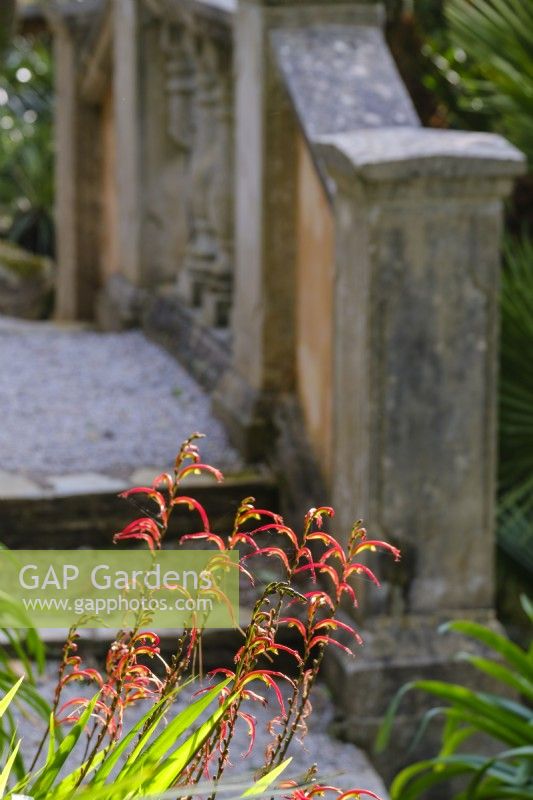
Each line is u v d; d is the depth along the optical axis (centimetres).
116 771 350
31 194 1720
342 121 660
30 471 715
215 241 908
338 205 612
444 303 585
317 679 617
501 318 753
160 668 585
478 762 504
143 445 761
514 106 807
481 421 595
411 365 586
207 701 223
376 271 578
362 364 587
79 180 1142
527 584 777
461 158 569
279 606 229
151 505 684
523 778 496
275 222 721
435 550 596
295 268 727
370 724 583
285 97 706
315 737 577
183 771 229
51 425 791
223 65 842
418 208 577
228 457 741
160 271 1005
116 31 1006
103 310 1070
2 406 823
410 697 587
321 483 678
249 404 740
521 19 786
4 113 1736
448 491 595
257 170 721
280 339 734
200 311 928
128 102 984
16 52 1694
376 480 589
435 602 599
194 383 866
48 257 1714
